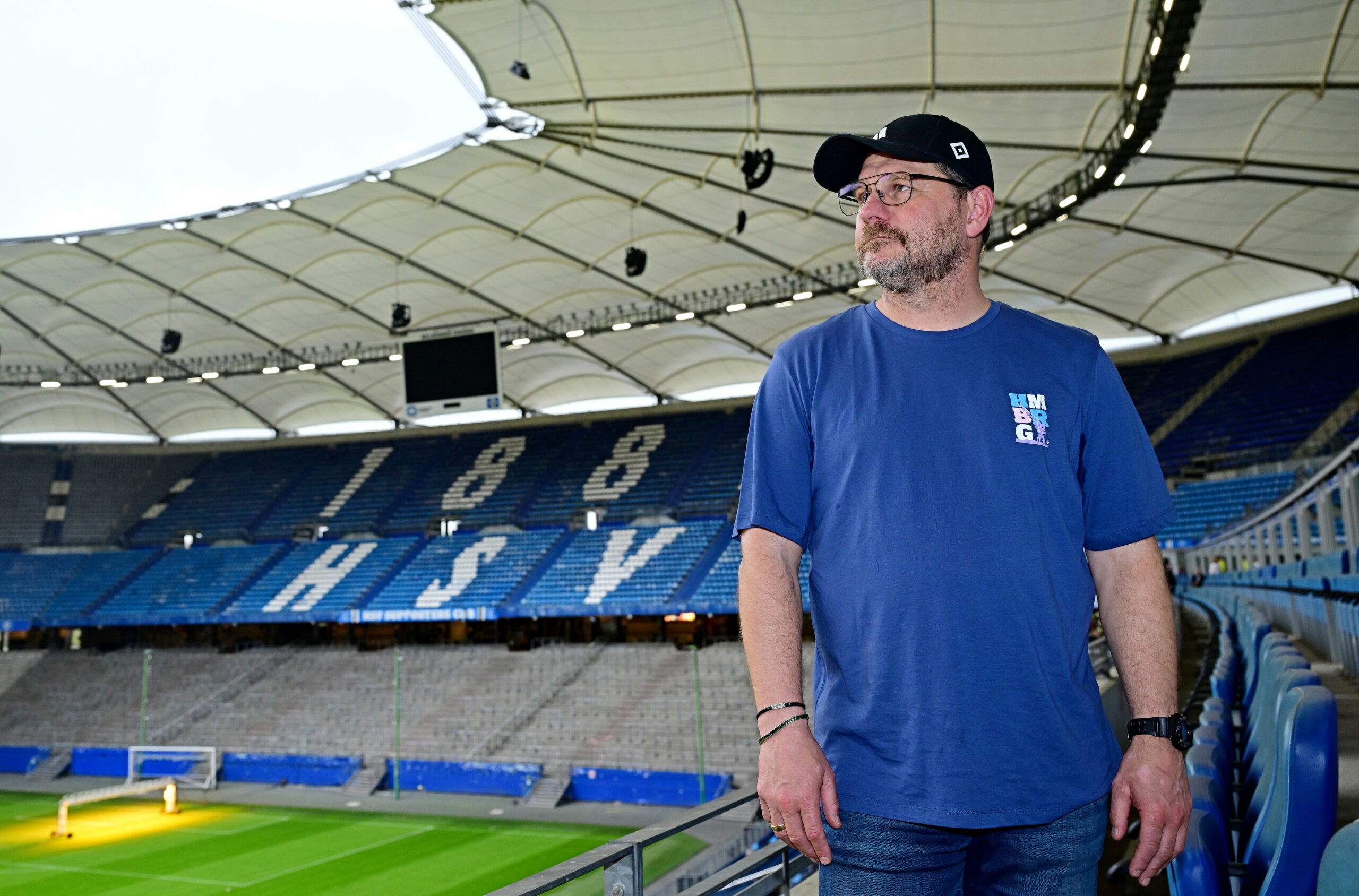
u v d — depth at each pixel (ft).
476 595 130.52
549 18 59.93
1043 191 75.51
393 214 90.79
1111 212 80.89
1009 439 5.75
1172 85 50.96
